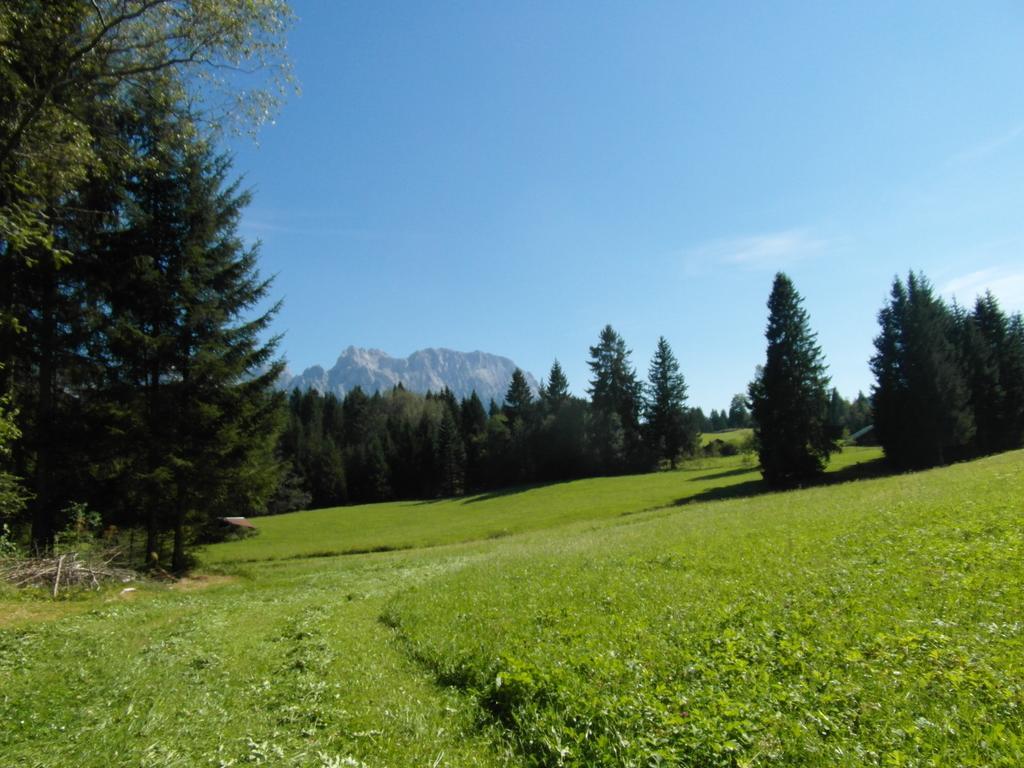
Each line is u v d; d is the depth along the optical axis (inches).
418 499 3472.0
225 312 985.5
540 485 3019.2
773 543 525.0
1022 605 263.9
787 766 163.6
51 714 280.4
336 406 4670.3
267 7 555.2
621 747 187.3
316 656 357.1
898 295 2065.7
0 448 607.8
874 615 278.1
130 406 866.1
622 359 3494.1
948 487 754.8
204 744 234.1
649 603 373.7
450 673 305.6
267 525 2294.5
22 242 490.3
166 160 802.8
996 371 2262.6
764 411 2047.2
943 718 176.6
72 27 514.3
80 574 702.5
